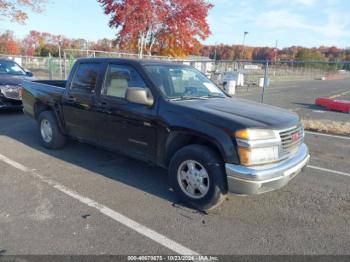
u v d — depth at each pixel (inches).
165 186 178.9
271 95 714.2
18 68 429.4
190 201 152.8
